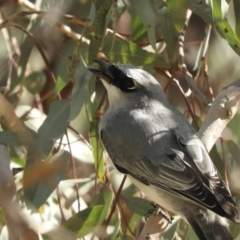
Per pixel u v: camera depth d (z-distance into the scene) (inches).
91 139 444.5
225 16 410.6
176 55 471.5
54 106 412.2
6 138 378.0
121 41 438.0
